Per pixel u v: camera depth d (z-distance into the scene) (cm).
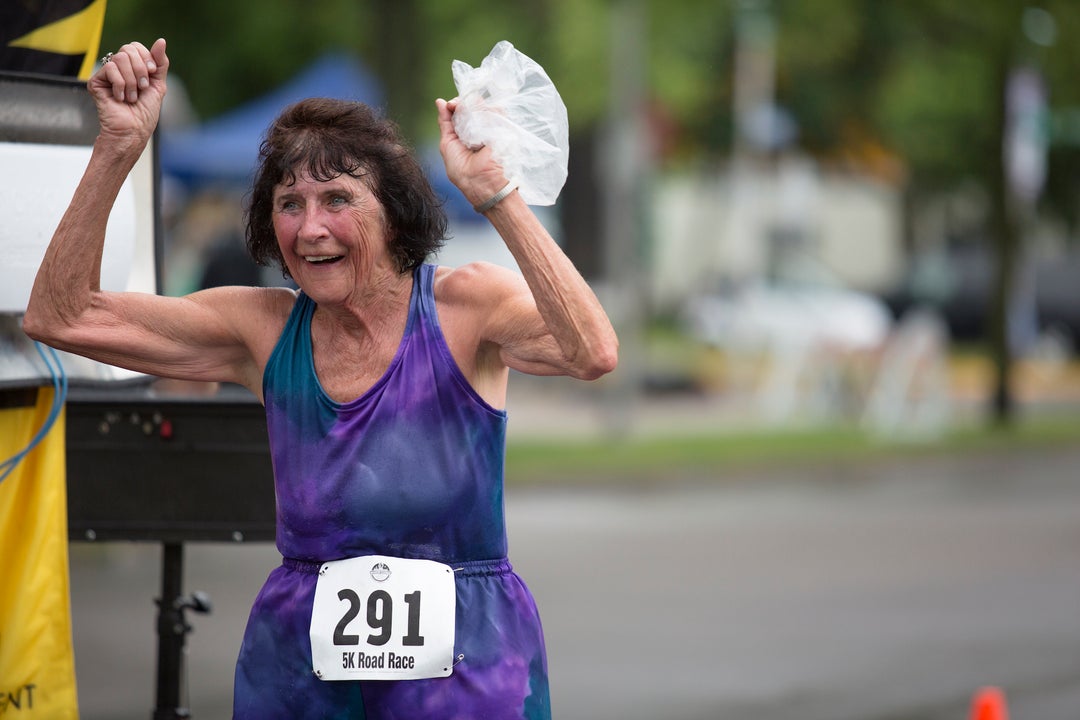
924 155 8081
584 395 6719
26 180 1059
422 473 913
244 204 953
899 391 5716
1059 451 5559
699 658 2292
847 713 1989
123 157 912
